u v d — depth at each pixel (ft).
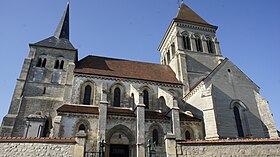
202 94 103.71
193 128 99.14
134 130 91.25
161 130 94.07
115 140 89.15
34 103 107.45
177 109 96.32
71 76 118.32
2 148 57.21
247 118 100.73
